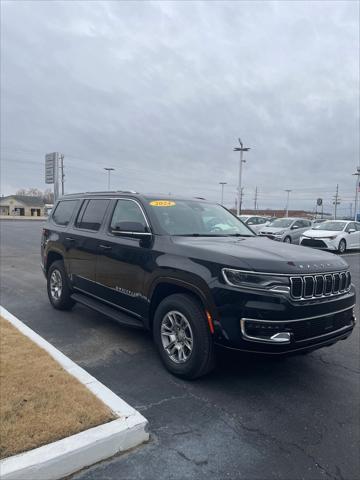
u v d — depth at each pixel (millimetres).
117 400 3320
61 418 2996
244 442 3074
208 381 4098
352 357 4957
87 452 2715
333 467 2826
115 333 5500
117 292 5027
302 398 3814
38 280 9594
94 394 3398
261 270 3621
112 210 5512
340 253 19375
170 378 4133
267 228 22500
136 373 4234
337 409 3631
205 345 3844
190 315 3904
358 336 5840
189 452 2920
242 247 4191
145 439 3021
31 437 2756
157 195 5402
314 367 4586
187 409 3529
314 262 3957
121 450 2885
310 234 19594
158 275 4316
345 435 3223
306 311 3674
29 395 3322
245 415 3467
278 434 3201
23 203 92750
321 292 3871
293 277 3662
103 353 4777
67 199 6934
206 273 3832
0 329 5012
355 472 2783
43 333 5453
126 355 4727
